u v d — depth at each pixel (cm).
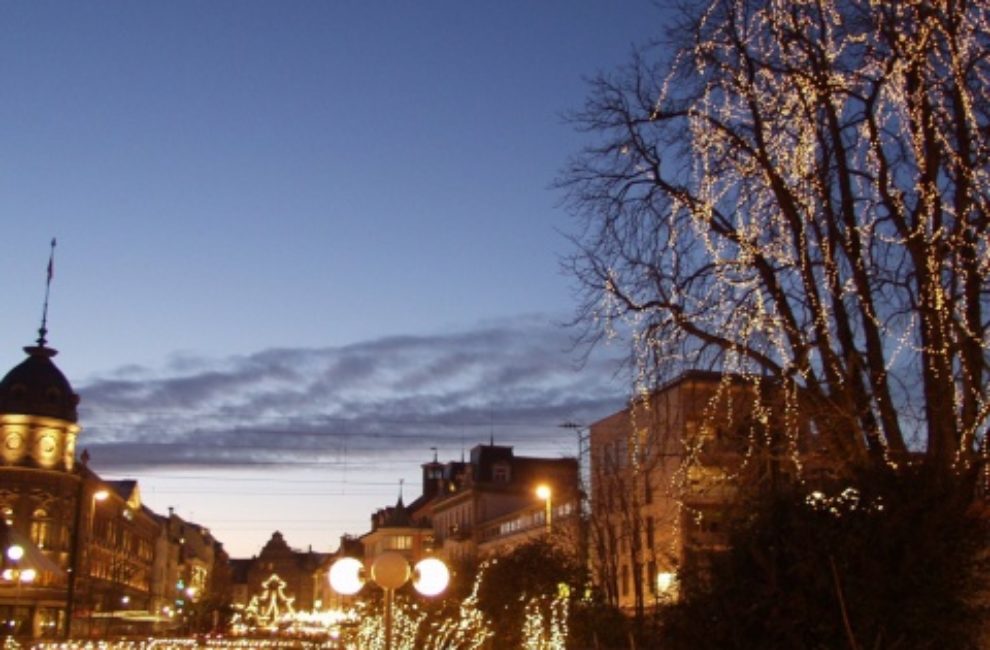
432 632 3042
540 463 8781
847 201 1808
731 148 1877
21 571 4222
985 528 1194
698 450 1914
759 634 1151
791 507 1180
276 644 5688
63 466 8425
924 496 1161
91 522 9219
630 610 3809
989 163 1633
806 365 1733
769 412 1756
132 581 11381
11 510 8094
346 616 4681
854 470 1256
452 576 3112
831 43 1822
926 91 1702
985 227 1634
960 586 1136
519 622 2742
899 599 1117
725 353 1828
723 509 1434
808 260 1791
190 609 11562
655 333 1891
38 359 8612
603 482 4594
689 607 1211
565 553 3325
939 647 1123
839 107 1825
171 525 14988
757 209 1873
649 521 3991
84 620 8606
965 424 1591
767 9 1862
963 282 1642
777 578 1143
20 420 8269
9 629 7188
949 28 1672
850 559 1133
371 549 11125
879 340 1756
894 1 1711
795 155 1816
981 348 1614
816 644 1126
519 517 7025
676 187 1941
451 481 10375
